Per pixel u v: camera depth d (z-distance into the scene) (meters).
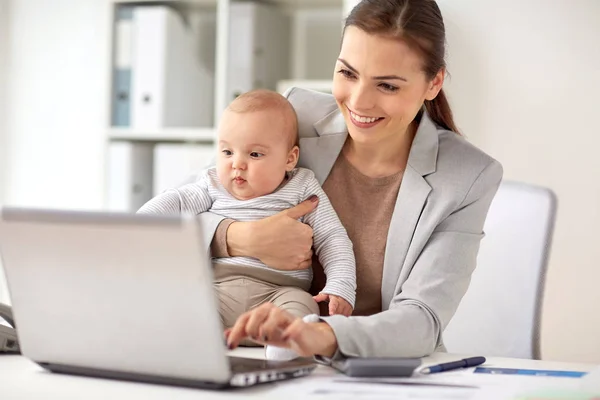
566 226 2.46
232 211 1.51
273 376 1.05
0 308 1.32
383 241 1.52
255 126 1.49
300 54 3.64
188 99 3.62
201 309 0.96
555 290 2.46
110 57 3.53
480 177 1.48
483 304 1.84
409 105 1.41
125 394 1.00
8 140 4.16
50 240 1.02
